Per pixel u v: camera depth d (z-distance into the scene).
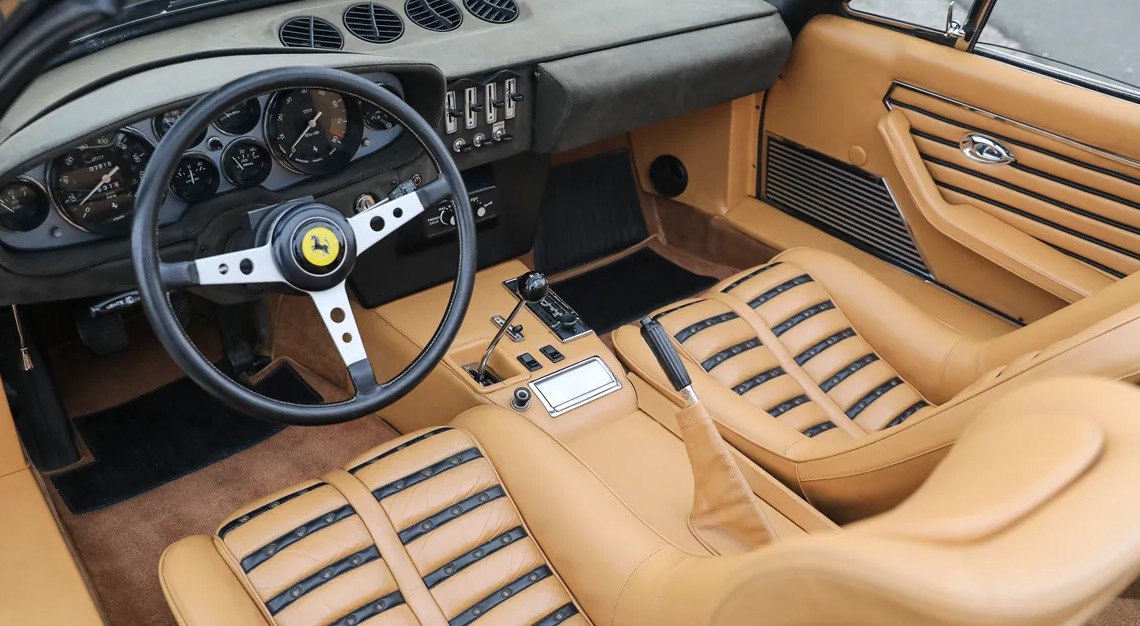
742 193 2.61
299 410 1.30
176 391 2.22
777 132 2.47
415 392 2.02
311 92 1.51
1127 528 0.76
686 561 1.23
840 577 0.78
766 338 1.93
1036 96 1.91
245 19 1.81
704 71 2.15
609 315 2.47
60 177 1.36
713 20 2.17
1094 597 0.74
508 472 1.51
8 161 1.29
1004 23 1.96
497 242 2.31
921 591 0.73
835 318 1.98
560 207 2.65
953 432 1.25
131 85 1.42
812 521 1.51
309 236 1.29
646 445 1.83
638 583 1.27
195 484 1.97
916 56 2.09
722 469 1.38
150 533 1.85
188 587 1.27
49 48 1.01
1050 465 0.84
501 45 1.97
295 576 1.32
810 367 1.90
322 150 1.58
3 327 1.81
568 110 1.98
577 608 1.37
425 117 1.71
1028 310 2.06
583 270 2.66
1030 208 2.02
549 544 1.42
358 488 1.43
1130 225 1.86
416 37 1.93
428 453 1.50
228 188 1.53
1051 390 1.02
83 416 2.13
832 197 2.40
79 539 1.82
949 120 2.09
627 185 2.76
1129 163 1.81
